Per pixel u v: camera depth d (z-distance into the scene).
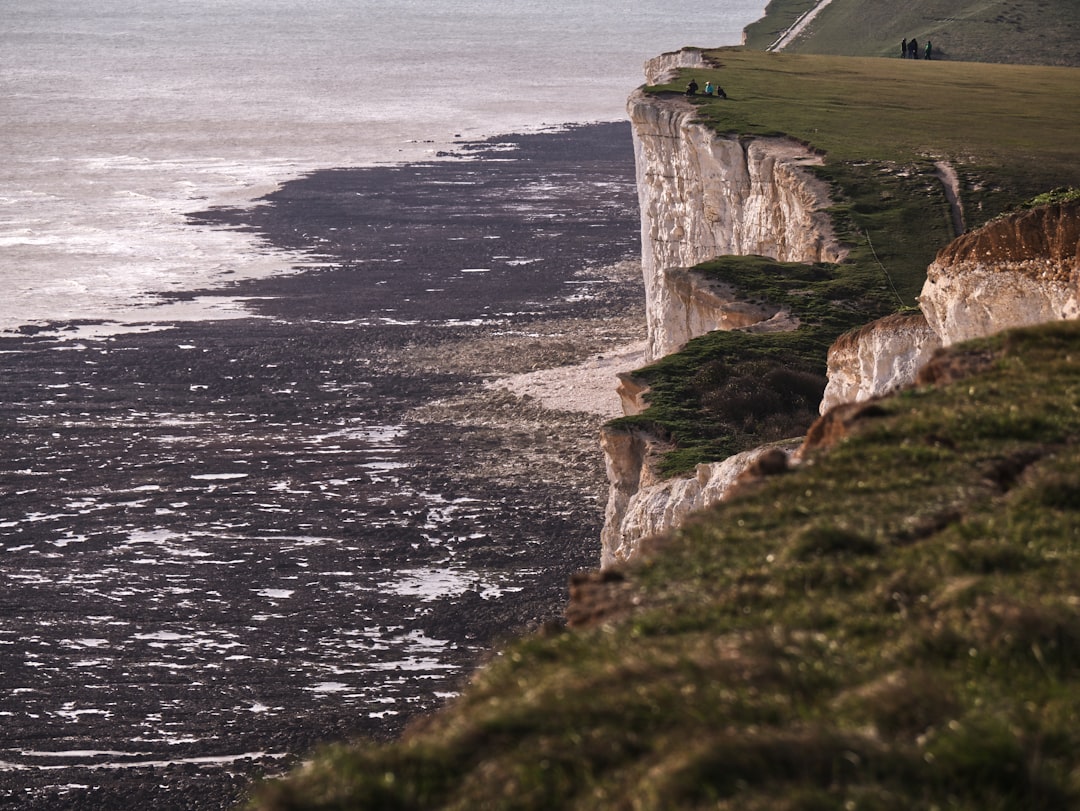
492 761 9.02
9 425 72.31
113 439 70.44
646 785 8.19
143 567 54.59
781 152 72.31
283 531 58.25
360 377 81.06
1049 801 7.87
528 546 56.41
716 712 9.02
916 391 16.78
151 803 37.19
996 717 8.59
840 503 13.41
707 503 36.53
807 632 10.57
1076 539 11.79
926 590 11.10
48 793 37.84
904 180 69.00
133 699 43.66
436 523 59.09
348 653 46.97
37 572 54.00
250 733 41.22
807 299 57.94
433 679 44.91
